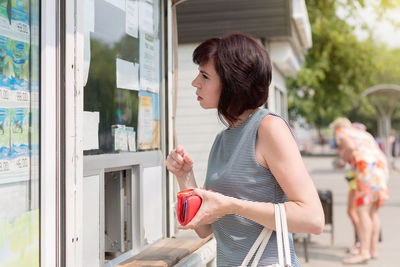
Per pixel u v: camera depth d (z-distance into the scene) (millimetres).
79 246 1799
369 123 40469
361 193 5820
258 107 1766
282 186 1623
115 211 2404
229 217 1748
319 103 15859
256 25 5047
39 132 1670
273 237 1689
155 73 2754
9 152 1536
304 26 5750
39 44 1671
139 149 2506
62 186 1745
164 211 2834
